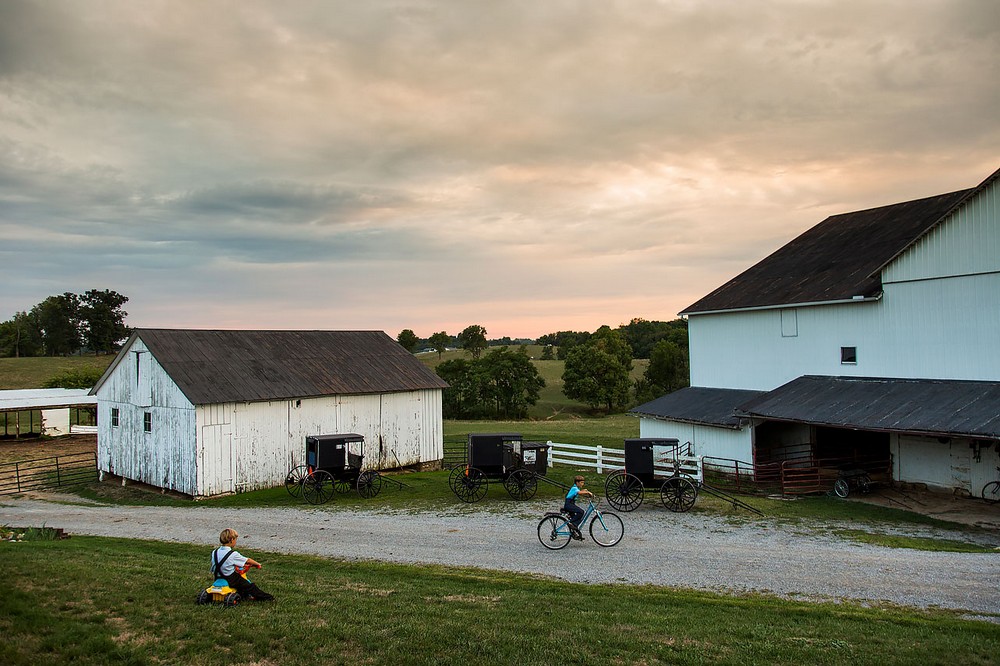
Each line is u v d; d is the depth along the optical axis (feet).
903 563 49.19
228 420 91.25
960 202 77.25
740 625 34.32
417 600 37.99
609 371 282.97
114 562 45.91
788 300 98.17
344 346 117.91
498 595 39.91
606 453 125.29
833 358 92.84
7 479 108.88
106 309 477.77
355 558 52.70
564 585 43.52
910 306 82.74
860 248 103.96
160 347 96.07
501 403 278.67
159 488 95.20
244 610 34.12
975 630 34.42
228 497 89.10
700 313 115.14
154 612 33.40
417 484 93.86
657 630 33.04
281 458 96.73
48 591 35.83
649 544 55.83
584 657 29.14
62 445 153.89
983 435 61.72
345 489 88.79
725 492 82.43
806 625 34.78
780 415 83.66
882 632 33.58
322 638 30.22
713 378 114.11
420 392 114.83
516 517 68.28
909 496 76.59
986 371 74.90
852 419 75.20
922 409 72.13
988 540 57.62
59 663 26.84
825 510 70.54
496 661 28.50
